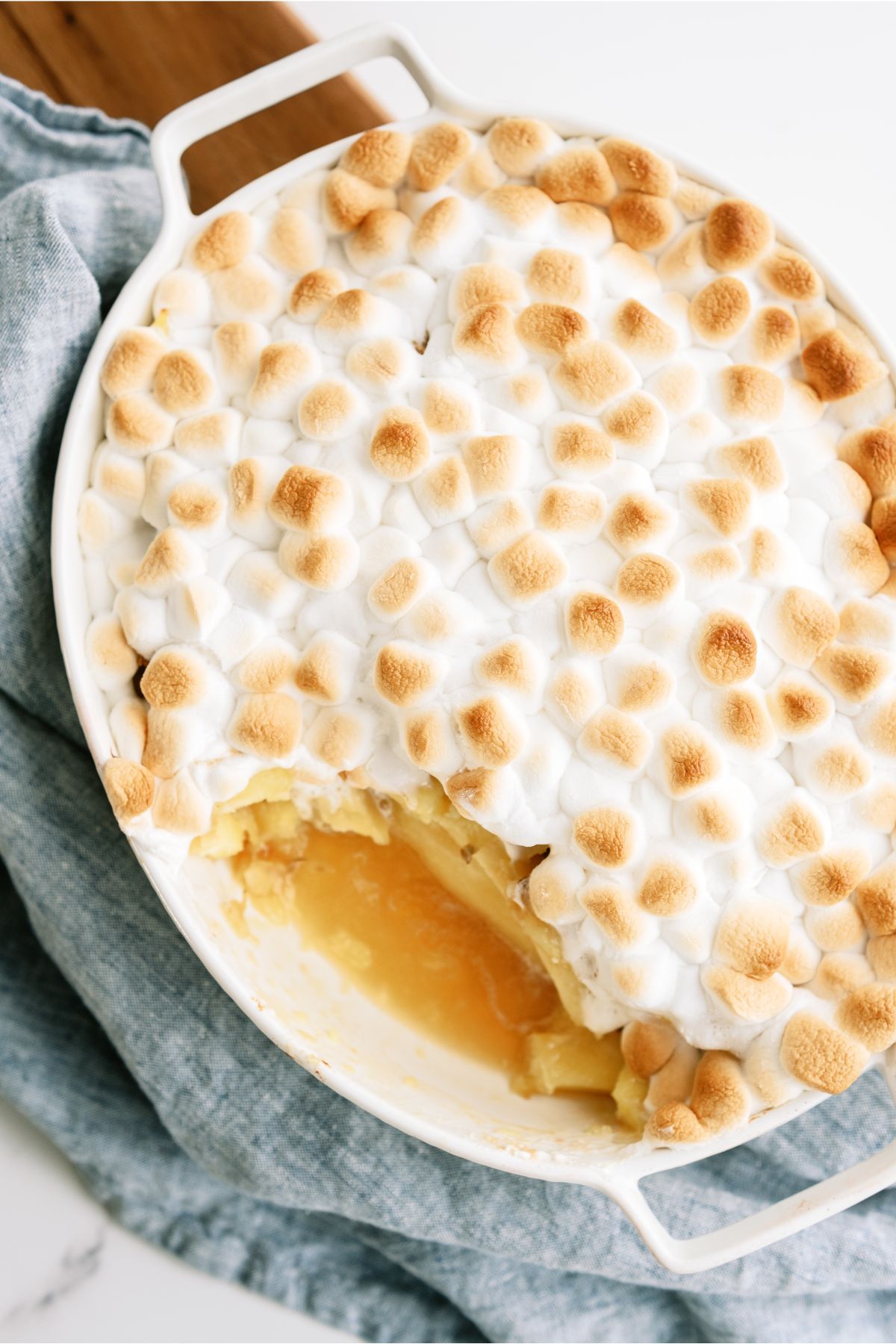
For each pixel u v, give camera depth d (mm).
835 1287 576
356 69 598
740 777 488
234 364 501
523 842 490
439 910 544
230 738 494
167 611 495
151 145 514
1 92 566
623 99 599
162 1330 588
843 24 601
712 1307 582
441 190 511
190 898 515
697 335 505
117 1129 588
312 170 516
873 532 500
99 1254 592
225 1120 562
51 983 598
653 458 494
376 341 495
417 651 483
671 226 511
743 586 490
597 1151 504
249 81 501
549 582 483
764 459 492
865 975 490
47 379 525
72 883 558
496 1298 583
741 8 603
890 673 491
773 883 490
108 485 502
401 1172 562
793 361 510
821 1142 575
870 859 493
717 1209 572
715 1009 489
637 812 485
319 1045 524
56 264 517
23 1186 592
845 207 594
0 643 538
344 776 505
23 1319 584
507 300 498
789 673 492
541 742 485
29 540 534
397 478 487
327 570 484
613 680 484
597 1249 563
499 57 601
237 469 492
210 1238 593
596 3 603
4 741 553
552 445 490
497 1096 535
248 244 510
